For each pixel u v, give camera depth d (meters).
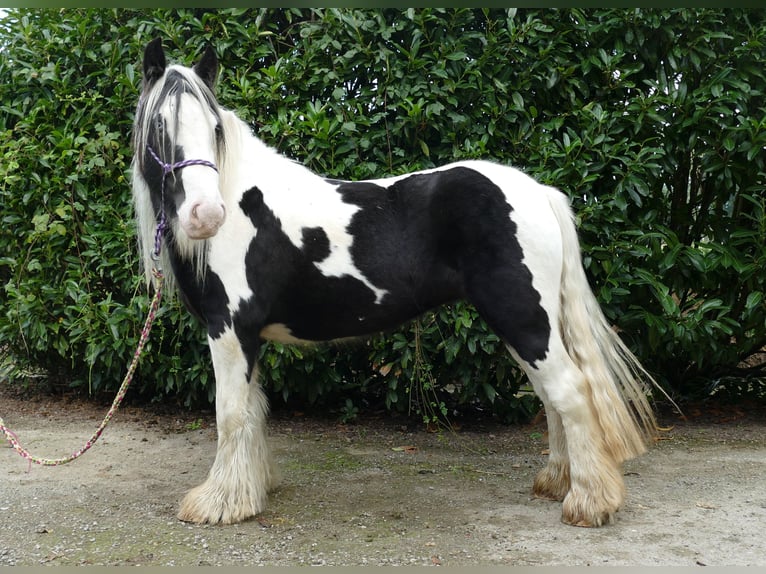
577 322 2.47
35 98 3.93
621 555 2.17
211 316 2.47
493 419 4.09
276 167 2.61
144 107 2.39
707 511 2.58
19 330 4.00
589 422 2.42
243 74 3.70
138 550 2.22
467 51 3.72
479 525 2.45
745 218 3.99
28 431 3.77
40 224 3.70
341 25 3.67
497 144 3.75
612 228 3.62
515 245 2.40
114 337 3.70
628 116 3.60
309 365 3.73
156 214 2.46
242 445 2.51
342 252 2.52
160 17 3.79
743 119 3.55
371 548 2.24
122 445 3.53
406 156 3.72
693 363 4.32
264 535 2.35
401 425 3.96
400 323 2.66
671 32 3.57
